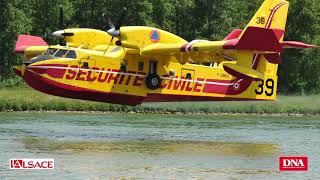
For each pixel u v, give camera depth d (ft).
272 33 253.44
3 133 274.16
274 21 289.12
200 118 391.04
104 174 188.75
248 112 437.17
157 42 269.64
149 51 266.77
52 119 352.49
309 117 425.28
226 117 405.59
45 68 261.24
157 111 426.51
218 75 286.66
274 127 337.11
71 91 266.36
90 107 418.10
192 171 197.36
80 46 275.18
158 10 634.43
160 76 276.82
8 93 435.53
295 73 618.44
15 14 580.71
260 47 257.55
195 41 265.95
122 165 203.00
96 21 639.35
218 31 650.02
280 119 399.85
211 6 650.84
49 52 266.77
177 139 269.23
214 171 198.59
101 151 227.81
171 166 204.23
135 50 268.82
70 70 264.11
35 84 264.93
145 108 425.69
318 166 211.82
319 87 622.95
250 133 302.45
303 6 645.51
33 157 212.23
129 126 321.73
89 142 249.75
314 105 446.60
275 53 275.18
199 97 285.23
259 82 293.64
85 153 222.28
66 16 617.62
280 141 272.51
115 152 226.99
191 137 278.46
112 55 270.26
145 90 275.80
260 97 294.66
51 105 413.59
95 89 268.41
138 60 273.33
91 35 279.90
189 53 271.08
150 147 241.76
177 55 273.75
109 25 286.87
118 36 267.39
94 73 267.59
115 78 270.87
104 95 270.87
